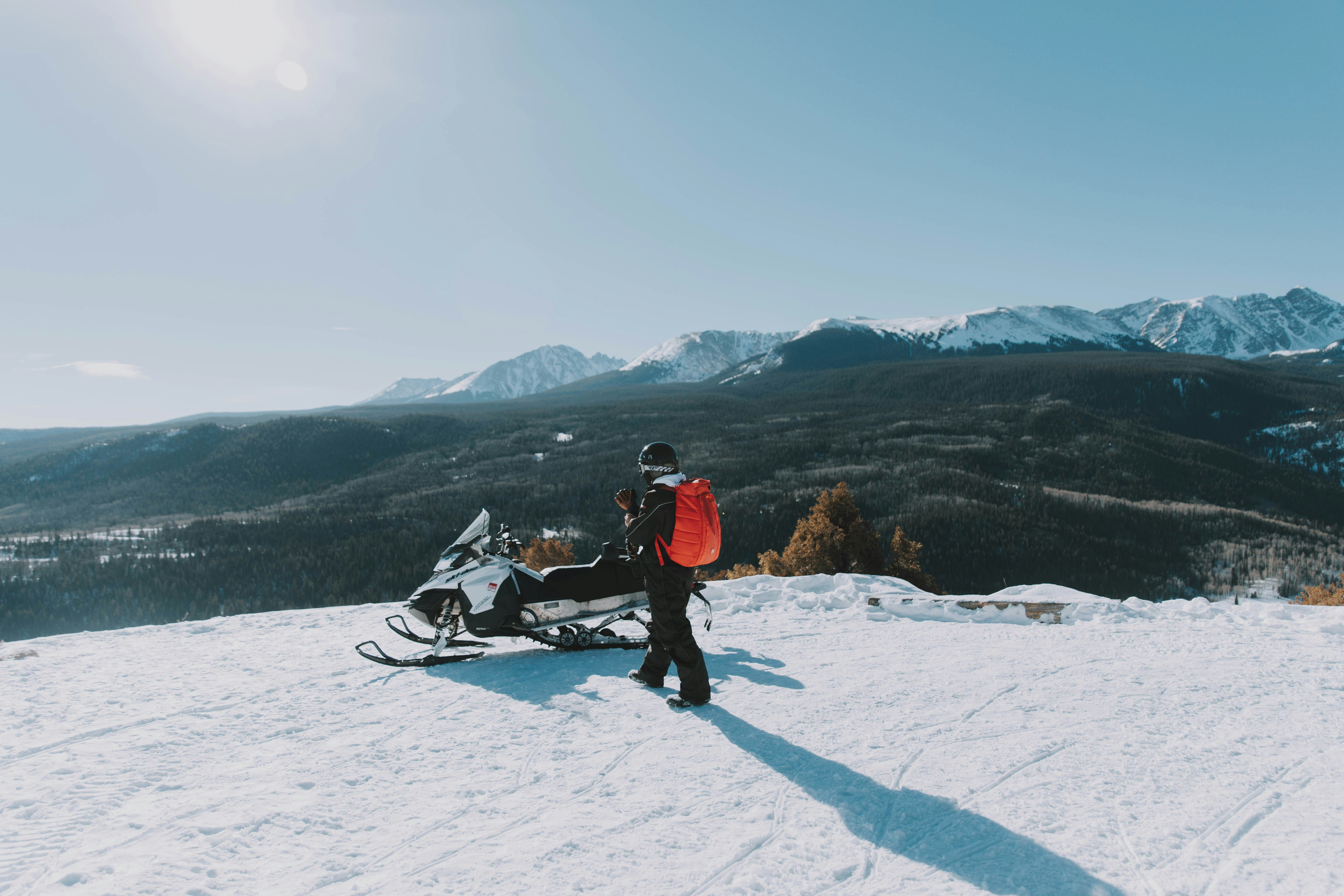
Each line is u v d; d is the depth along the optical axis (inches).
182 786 118.1
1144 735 136.6
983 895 85.1
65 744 136.6
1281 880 86.9
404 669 189.5
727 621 240.5
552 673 182.1
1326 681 168.2
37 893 85.1
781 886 87.7
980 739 135.3
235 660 199.6
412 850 97.0
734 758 127.8
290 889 87.2
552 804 111.0
